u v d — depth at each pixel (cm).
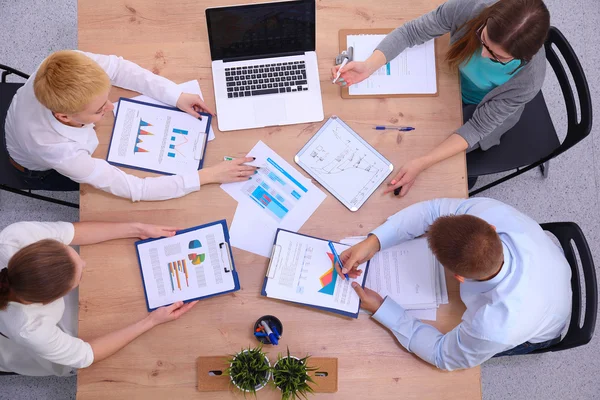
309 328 149
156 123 160
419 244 155
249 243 154
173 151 159
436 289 152
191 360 147
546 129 190
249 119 161
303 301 149
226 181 155
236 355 138
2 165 179
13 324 137
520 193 241
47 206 232
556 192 241
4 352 167
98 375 146
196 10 167
